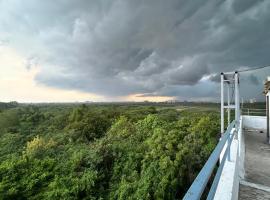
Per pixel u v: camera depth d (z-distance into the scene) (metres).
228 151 3.13
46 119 44.09
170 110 33.59
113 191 10.74
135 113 33.22
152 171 10.69
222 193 2.27
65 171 11.95
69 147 17.53
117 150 13.91
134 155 13.13
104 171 12.41
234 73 5.21
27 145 21.31
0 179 10.74
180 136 14.76
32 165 12.12
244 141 8.08
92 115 32.03
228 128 2.94
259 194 3.63
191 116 20.75
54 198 9.68
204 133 14.34
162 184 9.65
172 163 10.88
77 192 10.16
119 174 12.11
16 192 9.88
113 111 36.81
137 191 9.51
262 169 4.97
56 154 15.82
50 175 11.46
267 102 8.62
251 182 4.19
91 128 26.48
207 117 17.11
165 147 13.25
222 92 5.45
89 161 12.63
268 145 7.49
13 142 24.19
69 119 34.41
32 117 44.12
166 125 18.09
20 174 11.24
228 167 2.98
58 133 27.44
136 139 16.95
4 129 34.56
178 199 9.95
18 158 13.02
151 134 17.02
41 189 10.51
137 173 11.58
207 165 1.24
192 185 0.98
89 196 10.23
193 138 13.83
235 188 3.01
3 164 11.98
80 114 34.41
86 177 11.02
